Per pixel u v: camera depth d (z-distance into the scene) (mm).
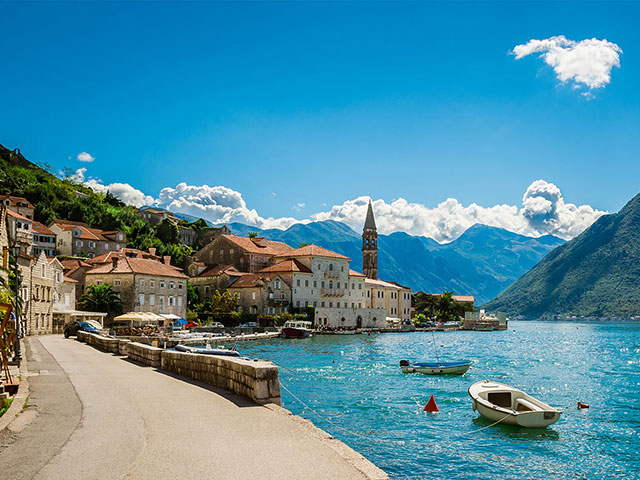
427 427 28594
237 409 17500
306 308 133250
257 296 126938
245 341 97188
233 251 147750
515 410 30609
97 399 19469
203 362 23984
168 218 185375
